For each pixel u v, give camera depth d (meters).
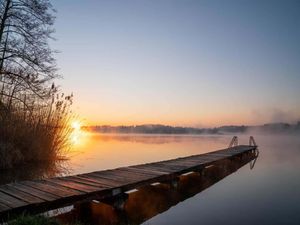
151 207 7.89
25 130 14.08
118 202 7.17
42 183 7.36
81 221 6.38
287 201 9.08
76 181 7.73
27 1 13.95
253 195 9.87
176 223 6.72
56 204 5.77
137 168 10.61
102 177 8.45
